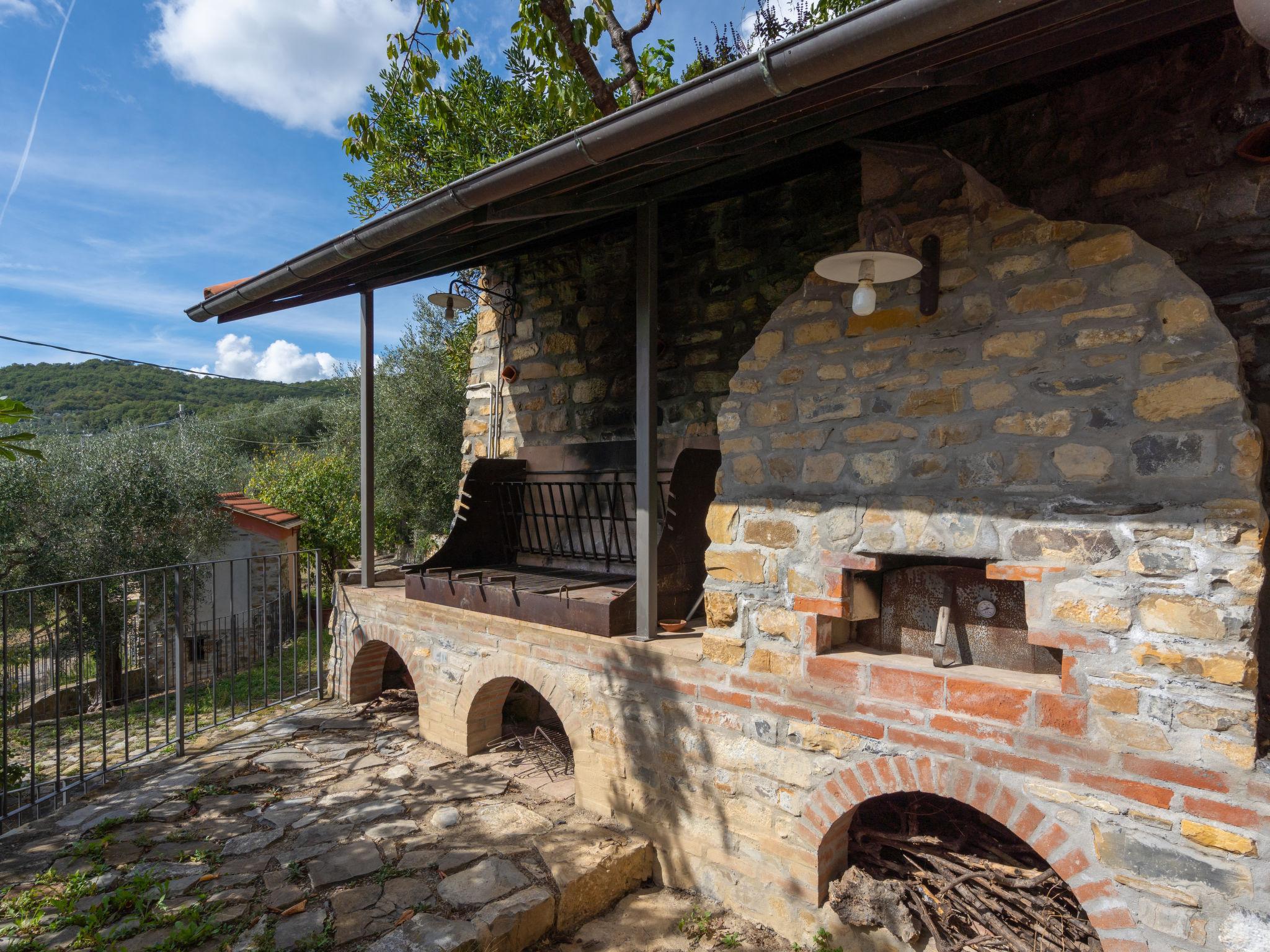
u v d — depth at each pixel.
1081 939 2.43
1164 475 2.00
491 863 2.93
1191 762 1.94
